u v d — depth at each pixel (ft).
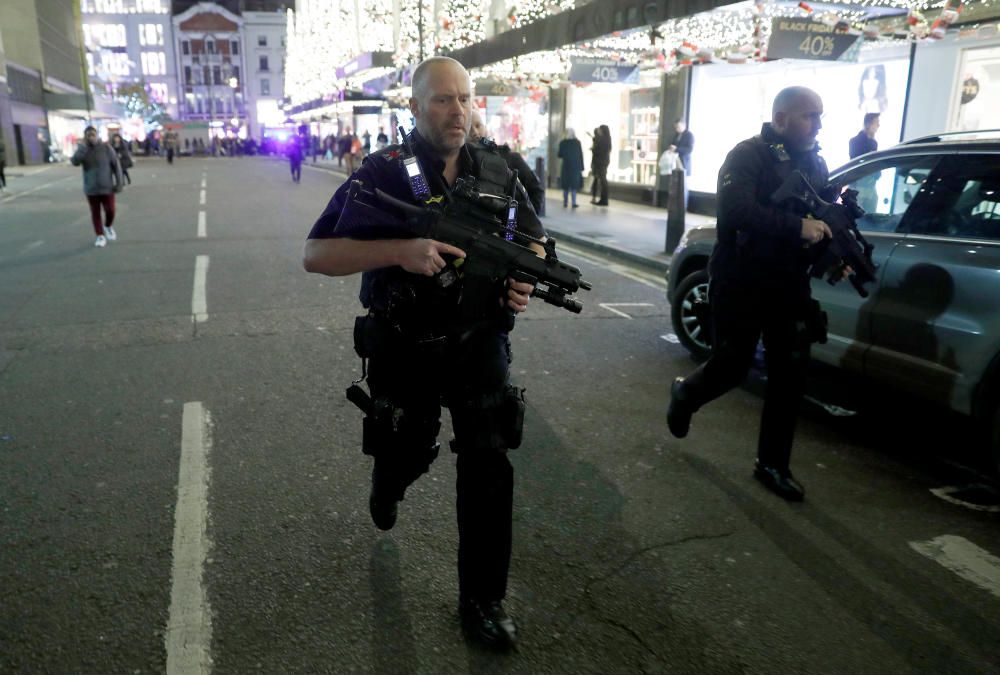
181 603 8.68
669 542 10.17
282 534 10.21
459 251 7.10
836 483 12.12
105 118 221.05
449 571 9.41
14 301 24.30
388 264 7.04
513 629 7.97
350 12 83.10
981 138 12.92
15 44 170.09
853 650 8.07
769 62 43.65
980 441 13.91
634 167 60.08
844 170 15.11
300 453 12.78
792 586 9.21
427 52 58.70
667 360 18.52
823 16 28.71
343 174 106.93
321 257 7.27
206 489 11.46
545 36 38.04
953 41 33.37
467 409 7.70
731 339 11.04
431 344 7.59
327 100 109.70
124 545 9.89
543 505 11.12
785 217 9.98
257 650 7.92
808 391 16.57
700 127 50.52
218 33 299.17
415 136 7.53
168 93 304.09
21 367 17.33
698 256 18.17
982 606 8.90
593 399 15.69
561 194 66.64
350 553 9.78
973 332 11.81
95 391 15.75
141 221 46.93
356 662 7.76
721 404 15.64
